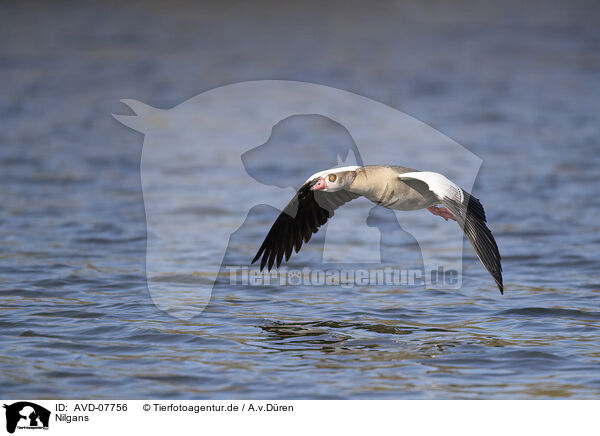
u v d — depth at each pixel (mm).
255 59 42625
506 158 23266
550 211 17562
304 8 59094
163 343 9688
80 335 9930
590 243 14914
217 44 47031
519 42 47750
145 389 8367
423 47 46562
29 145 25250
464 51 45406
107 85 36031
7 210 17672
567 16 56188
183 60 42312
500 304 11320
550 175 21094
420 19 55812
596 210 17547
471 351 9367
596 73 39219
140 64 41062
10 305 11180
